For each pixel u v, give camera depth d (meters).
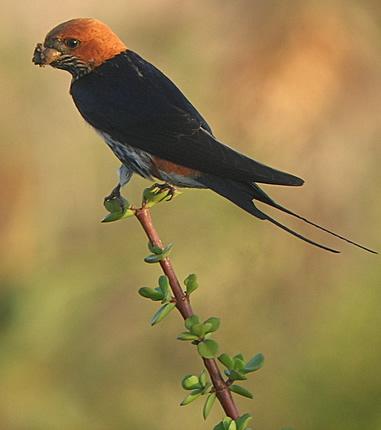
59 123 11.88
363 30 11.59
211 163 7.46
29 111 11.77
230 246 11.63
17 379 10.14
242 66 11.62
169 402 11.09
